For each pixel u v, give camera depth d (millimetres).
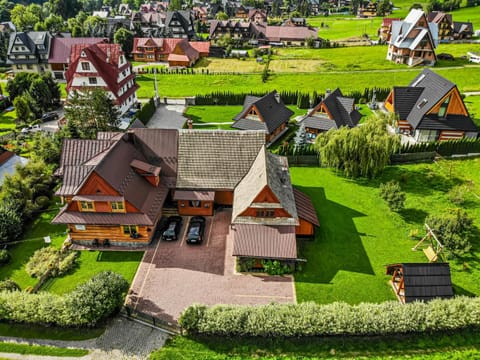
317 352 27750
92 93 59656
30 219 43406
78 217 37688
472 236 39625
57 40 103000
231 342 28547
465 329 29391
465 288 33344
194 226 40312
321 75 103125
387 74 100938
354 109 69188
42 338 28922
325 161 52000
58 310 29172
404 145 59094
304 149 55688
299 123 65625
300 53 132250
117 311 30875
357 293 33031
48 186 47969
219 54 131875
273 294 33000
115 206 37812
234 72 109000
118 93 71750
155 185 41906
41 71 103938
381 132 50875
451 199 46062
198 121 75500
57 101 83625
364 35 156000
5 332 29484
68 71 72500
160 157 44250
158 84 100000
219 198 44344
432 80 63344
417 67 105250
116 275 31516
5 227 38750
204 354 27625
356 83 96500
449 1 199500
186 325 28500
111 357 27391
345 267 36062
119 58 74188
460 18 176000
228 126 72250
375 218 43438
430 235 38875
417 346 28188
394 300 32219
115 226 38094
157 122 74812
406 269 30953
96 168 36312
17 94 80938
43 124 73250
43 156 52750
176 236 39688
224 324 28141
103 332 29344
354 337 28828
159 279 34531
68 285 33906
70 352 27766
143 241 38656
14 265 36594
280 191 39219
